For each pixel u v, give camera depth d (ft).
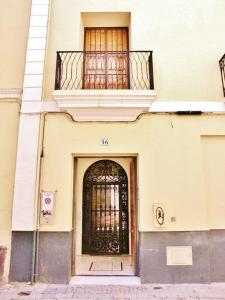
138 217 18.17
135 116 18.67
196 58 19.95
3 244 17.28
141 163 18.28
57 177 18.04
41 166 18.15
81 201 26.99
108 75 20.92
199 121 18.84
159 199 17.83
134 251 19.51
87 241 26.58
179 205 17.76
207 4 21.06
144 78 19.63
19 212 17.47
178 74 19.63
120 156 19.56
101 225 26.84
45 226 17.51
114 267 21.04
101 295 15.08
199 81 19.53
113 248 26.45
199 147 18.51
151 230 17.48
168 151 18.43
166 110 18.83
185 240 17.40
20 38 20.48
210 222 17.89
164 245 17.34
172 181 18.06
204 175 18.40
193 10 20.93
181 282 16.93
